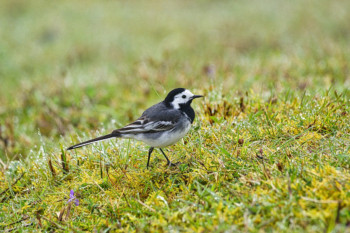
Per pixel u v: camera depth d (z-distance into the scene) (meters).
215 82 14.58
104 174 9.49
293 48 21.55
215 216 7.01
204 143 9.85
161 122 9.28
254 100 12.00
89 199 8.61
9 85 23.17
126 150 10.35
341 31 26.56
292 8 33.38
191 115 9.93
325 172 7.44
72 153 10.95
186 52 25.52
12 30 34.66
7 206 9.14
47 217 8.45
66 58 27.45
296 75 15.78
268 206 6.93
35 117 16.09
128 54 26.81
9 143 13.90
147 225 7.37
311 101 11.02
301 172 7.62
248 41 26.25
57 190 9.40
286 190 7.20
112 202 8.31
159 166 9.55
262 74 16.69
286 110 10.91
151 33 31.45
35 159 11.53
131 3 40.84
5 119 15.73
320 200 6.79
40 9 39.62
